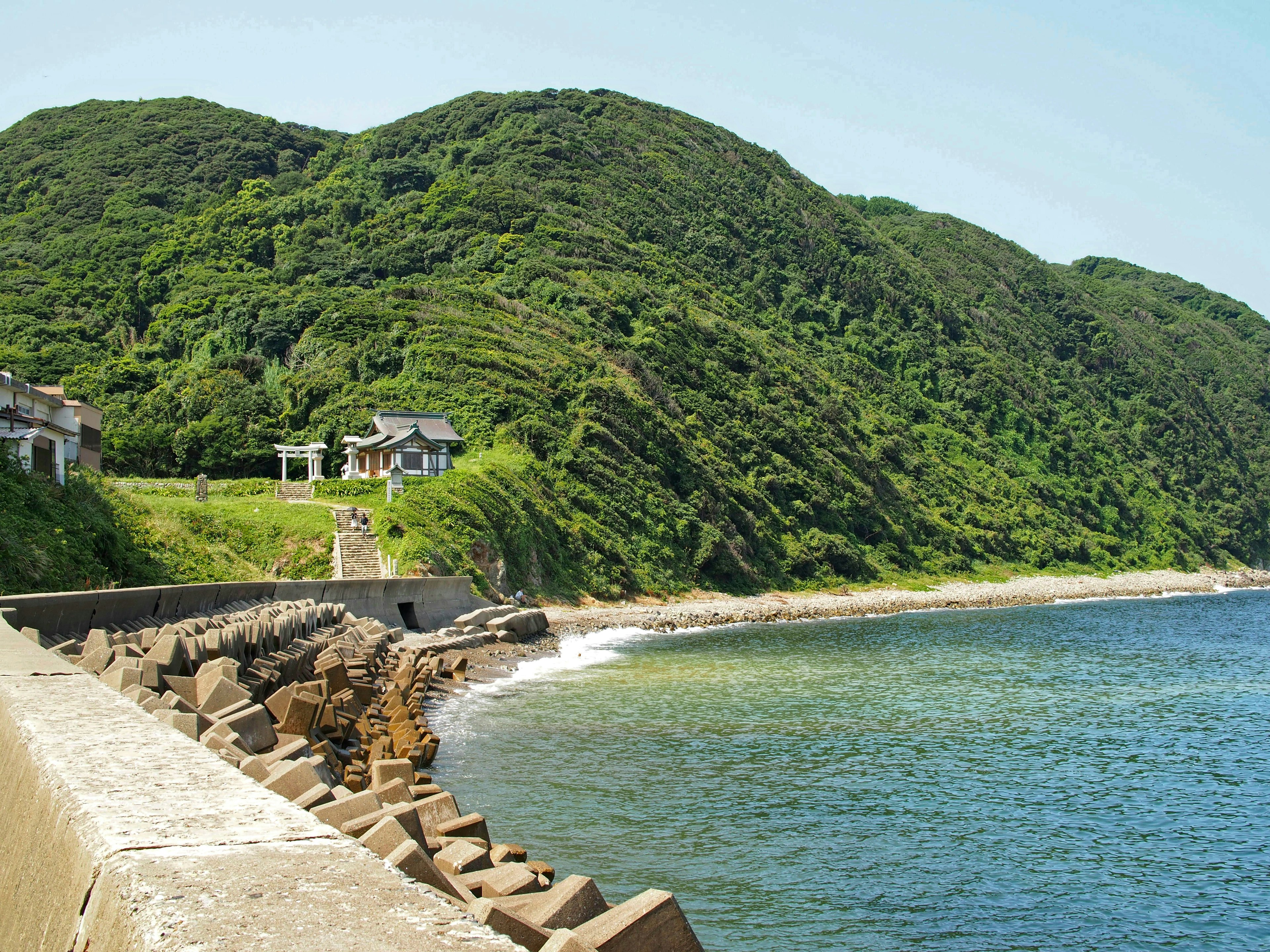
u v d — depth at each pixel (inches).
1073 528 4360.2
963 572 3609.7
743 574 2864.2
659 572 2642.7
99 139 6530.5
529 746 844.6
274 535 1761.8
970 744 941.8
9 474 1179.3
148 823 147.3
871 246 5999.0
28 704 244.7
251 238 4813.0
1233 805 745.0
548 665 1412.4
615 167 5408.5
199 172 6097.4
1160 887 573.3
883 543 3474.4
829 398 4212.6
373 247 4493.1
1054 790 777.6
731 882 546.0
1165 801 755.4
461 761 781.3
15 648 375.2
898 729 1003.9
